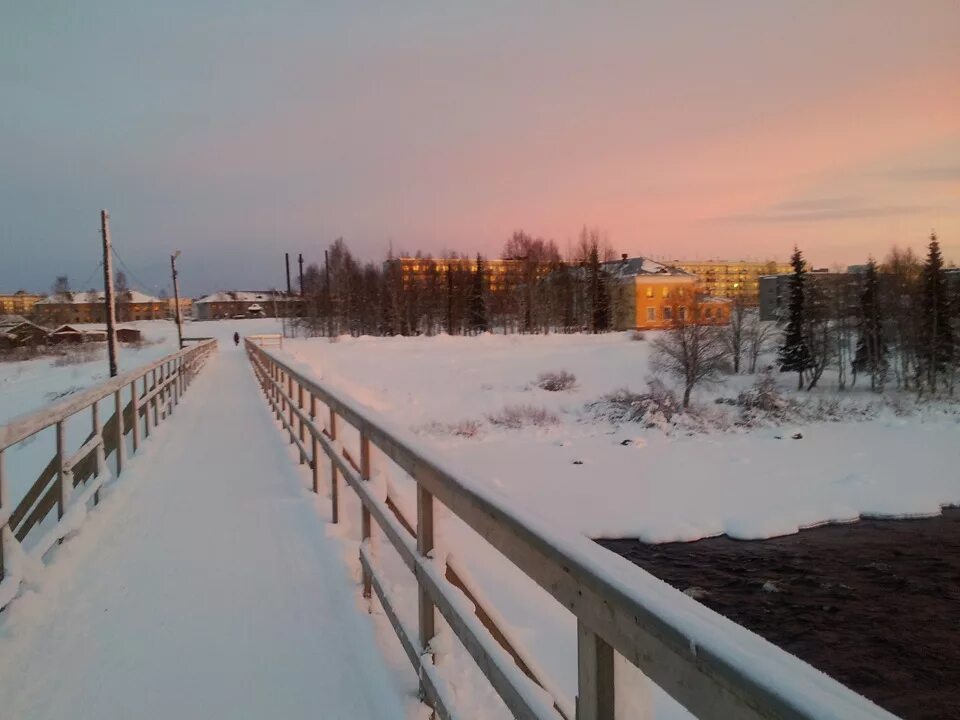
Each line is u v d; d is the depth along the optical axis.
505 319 85.56
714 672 1.07
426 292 89.62
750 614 11.27
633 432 26.59
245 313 124.44
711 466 21.02
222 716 3.01
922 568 13.06
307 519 6.10
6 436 3.71
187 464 8.66
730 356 53.97
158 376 13.10
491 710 2.83
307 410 9.00
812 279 53.09
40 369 40.22
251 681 3.31
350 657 3.53
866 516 16.48
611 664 1.49
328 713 3.01
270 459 8.99
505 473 20.02
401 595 4.23
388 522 3.45
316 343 60.19
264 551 5.25
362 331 91.31
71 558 5.06
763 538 14.84
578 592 1.57
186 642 3.73
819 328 51.06
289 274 116.31
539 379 38.75
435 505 2.85
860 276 56.78
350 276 93.75
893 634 10.48
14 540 4.01
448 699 2.43
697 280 87.50
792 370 48.97
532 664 2.97
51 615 4.09
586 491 18.03
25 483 9.71
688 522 15.52
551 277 88.25
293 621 3.98
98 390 6.11
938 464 21.31
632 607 1.31
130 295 119.25
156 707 3.09
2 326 66.06
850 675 9.41
